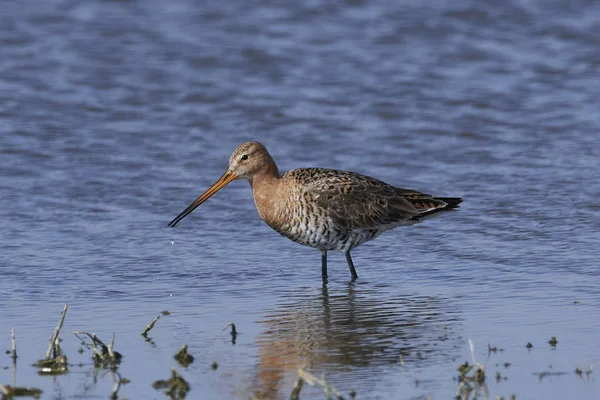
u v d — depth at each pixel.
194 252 17.67
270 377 12.20
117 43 30.05
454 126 24.77
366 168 22.30
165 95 26.83
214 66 28.73
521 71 28.52
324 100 26.55
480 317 14.30
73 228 18.75
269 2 32.94
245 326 14.10
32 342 13.41
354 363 12.63
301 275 16.69
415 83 27.66
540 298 15.02
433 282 16.08
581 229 18.34
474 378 11.95
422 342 13.34
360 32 31.05
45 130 24.39
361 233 16.83
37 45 29.77
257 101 26.45
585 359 12.54
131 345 13.31
